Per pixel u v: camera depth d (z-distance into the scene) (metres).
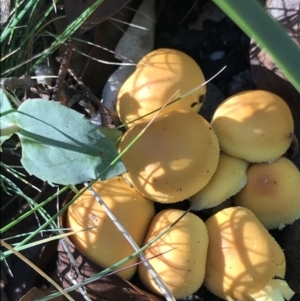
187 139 0.15
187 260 0.15
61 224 0.16
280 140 0.16
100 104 0.18
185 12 0.22
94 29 0.21
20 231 0.21
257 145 0.16
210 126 0.16
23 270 0.20
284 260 0.16
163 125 0.15
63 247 0.17
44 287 0.20
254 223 0.16
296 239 0.17
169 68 0.16
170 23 0.22
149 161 0.15
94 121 0.20
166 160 0.15
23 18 0.20
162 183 0.15
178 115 0.15
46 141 0.13
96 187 0.16
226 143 0.16
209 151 0.15
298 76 0.10
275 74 0.19
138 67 0.17
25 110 0.13
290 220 0.17
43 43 0.22
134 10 0.21
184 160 0.15
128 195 0.16
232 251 0.15
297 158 0.18
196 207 0.17
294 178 0.17
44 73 0.20
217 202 0.16
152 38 0.22
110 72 0.21
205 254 0.16
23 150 0.13
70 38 0.18
